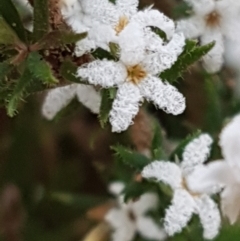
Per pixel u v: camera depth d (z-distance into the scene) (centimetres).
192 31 12
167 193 12
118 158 12
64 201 16
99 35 10
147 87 10
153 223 14
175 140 14
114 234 14
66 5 10
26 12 12
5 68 10
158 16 10
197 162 12
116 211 14
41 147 16
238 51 12
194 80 14
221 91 13
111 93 10
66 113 12
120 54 10
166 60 10
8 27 10
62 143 17
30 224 16
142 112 12
